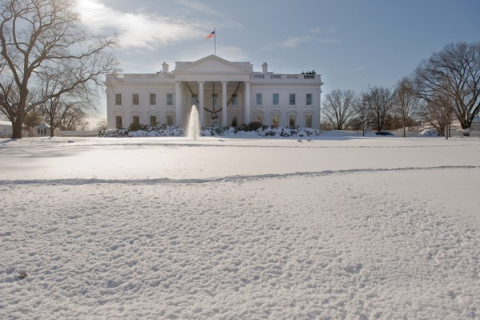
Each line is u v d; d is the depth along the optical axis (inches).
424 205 184.5
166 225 149.8
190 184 243.4
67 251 123.3
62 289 98.7
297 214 167.2
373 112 2977.4
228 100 2383.1
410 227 149.6
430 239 136.0
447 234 141.4
